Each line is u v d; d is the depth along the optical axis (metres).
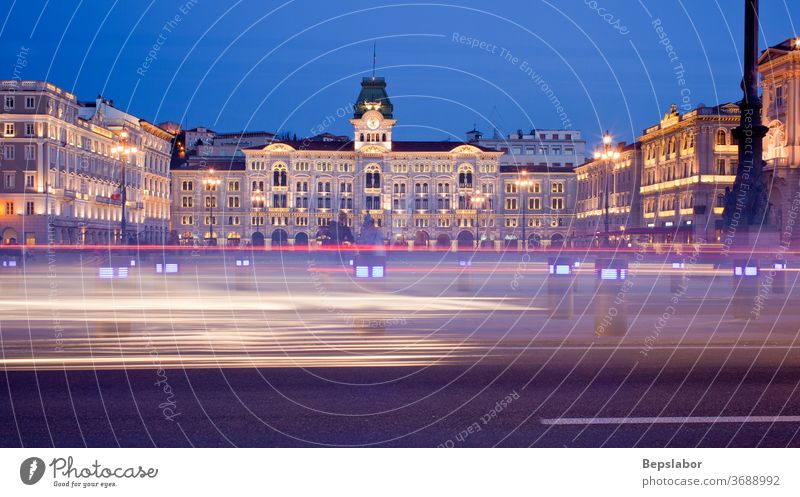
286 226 138.25
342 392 9.03
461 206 138.88
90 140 96.88
